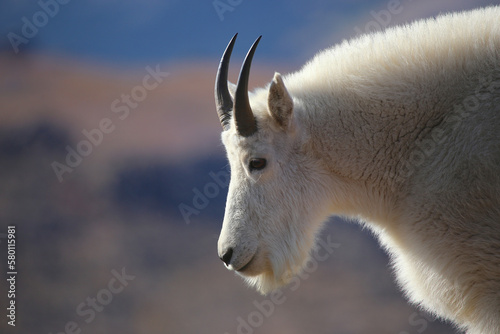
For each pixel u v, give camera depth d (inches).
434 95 427.8
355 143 447.8
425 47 442.0
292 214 462.3
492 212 388.2
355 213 484.4
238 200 467.2
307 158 458.3
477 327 411.8
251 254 464.1
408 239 439.8
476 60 421.4
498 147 386.6
